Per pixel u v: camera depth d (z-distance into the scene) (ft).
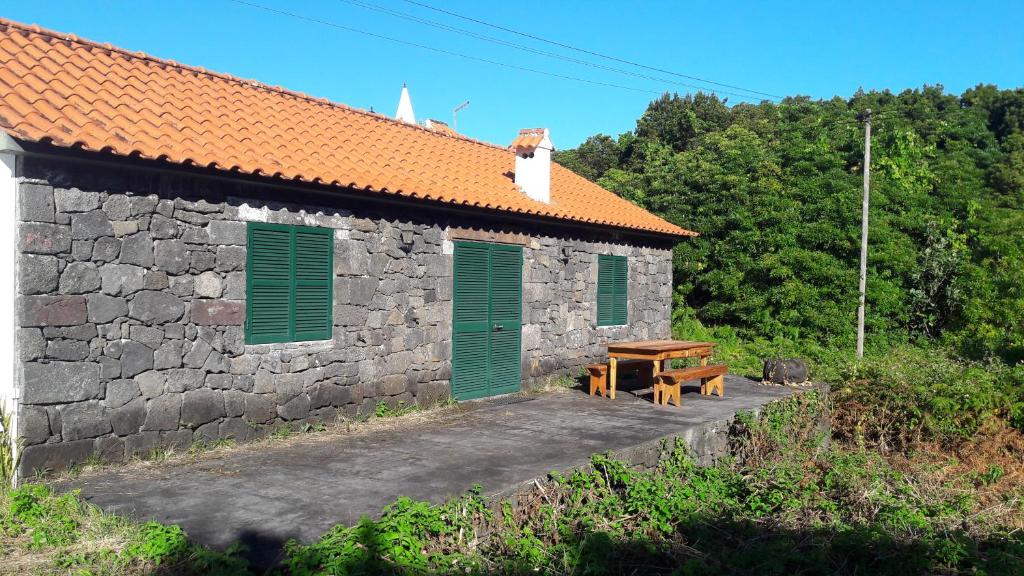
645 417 29.45
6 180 18.79
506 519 17.38
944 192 70.38
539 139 37.93
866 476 26.45
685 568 16.03
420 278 30.40
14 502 15.70
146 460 21.20
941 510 22.98
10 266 18.76
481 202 31.58
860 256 59.72
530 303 36.63
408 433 25.76
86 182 20.02
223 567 13.01
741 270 61.11
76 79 24.32
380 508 16.85
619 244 43.60
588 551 16.28
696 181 65.21
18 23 25.43
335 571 12.87
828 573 17.19
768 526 20.02
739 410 30.83
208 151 23.26
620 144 118.93
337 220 26.89
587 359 40.83
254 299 24.18
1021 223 62.75
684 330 59.62
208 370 22.86
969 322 58.65
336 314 26.89
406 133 38.42
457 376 32.35
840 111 97.91
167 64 29.30
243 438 23.80
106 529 15.10
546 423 27.96
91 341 20.10
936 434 33.88
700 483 23.09
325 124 32.73
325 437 24.94
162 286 21.72
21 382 18.67
